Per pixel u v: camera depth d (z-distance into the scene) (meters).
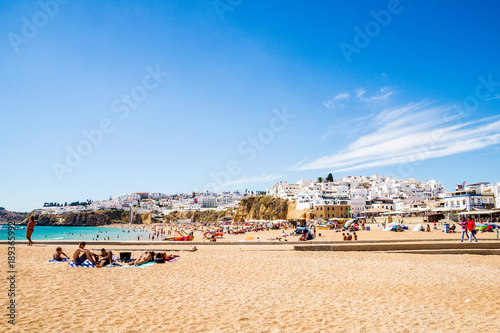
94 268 12.60
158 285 10.09
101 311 7.25
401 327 6.62
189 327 6.36
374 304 8.38
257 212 141.62
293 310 7.70
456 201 71.44
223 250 19.66
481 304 8.55
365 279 11.52
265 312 7.49
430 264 15.16
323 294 9.38
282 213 130.38
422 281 11.32
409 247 19.75
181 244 22.86
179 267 13.38
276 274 12.23
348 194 122.69
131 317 6.88
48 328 6.03
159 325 6.42
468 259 17.19
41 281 10.01
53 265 12.84
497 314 7.66
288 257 16.59
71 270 11.99
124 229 176.75
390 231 46.00
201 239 56.81
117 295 8.73
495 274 12.85
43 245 20.88
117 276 11.25
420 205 89.31
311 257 16.75
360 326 6.63
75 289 9.20
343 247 19.50
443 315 7.52
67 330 5.96
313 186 150.88
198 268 13.23
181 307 7.75
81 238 99.44
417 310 7.91
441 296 9.35
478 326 6.75
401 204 106.00
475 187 83.56
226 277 11.57
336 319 7.07
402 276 12.13
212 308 7.73
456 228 46.50
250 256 16.78
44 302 7.77
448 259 17.05
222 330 6.23
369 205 112.94
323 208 106.62
